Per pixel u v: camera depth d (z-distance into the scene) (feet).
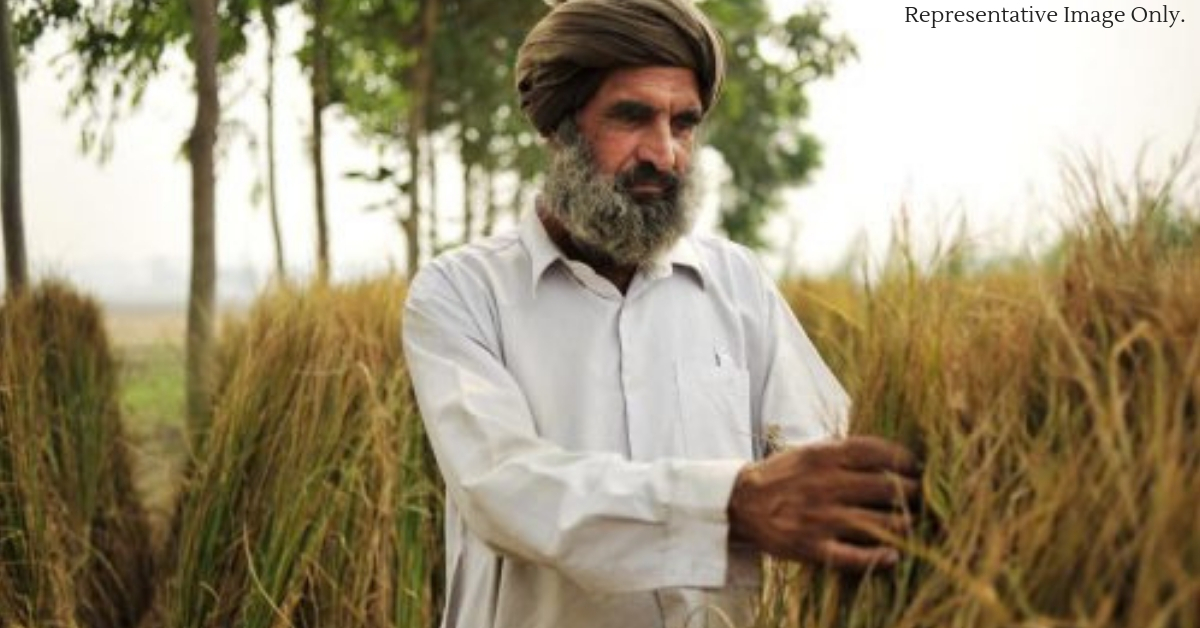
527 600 4.48
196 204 10.19
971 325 3.43
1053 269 3.39
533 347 4.52
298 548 7.57
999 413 3.12
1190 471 2.69
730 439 4.63
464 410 4.08
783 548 3.32
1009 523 2.95
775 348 4.93
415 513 7.86
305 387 8.09
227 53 11.28
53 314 10.03
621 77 4.24
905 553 3.22
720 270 4.96
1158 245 3.22
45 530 8.11
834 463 3.25
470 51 15.21
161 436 11.39
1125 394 2.82
